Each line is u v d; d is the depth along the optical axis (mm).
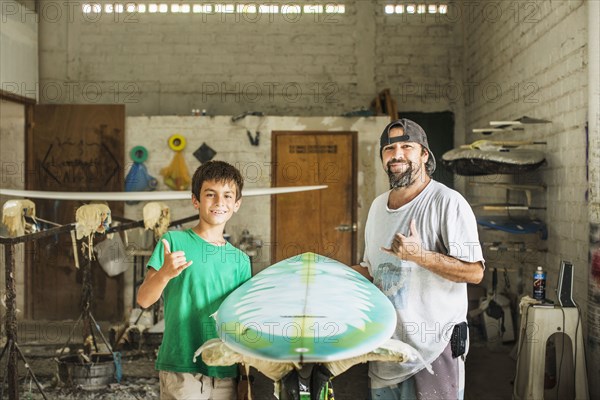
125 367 4164
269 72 6875
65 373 3693
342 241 5922
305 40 6879
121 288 5816
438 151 6863
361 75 6895
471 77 6598
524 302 3336
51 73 6715
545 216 4223
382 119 5910
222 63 6852
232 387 2049
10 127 5875
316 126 5918
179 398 1957
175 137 5875
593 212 3262
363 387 3742
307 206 5938
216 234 2115
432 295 2041
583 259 3559
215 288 2051
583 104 3588
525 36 4734
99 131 5871
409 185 2125
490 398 3502
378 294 2152
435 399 2021
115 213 5863
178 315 1992
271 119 5918
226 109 6852
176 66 6828
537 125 4449
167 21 6816
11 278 3340
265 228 5922
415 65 6898
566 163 3850
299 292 2203
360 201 5918
